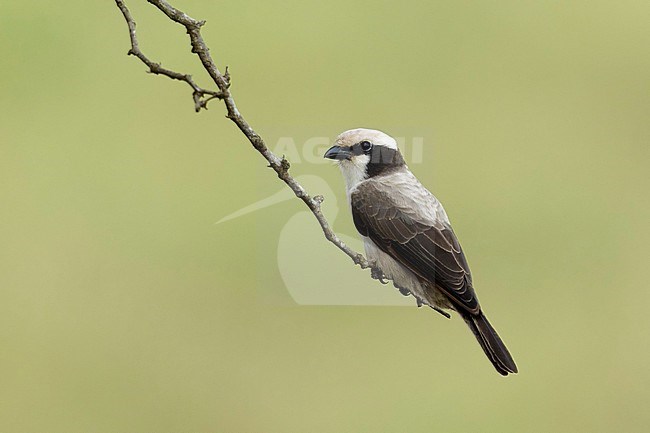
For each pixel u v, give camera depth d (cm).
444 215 666
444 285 639
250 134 486
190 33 457
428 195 657
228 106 472
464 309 641
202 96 455
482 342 635
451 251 648
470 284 647
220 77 461
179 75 452
